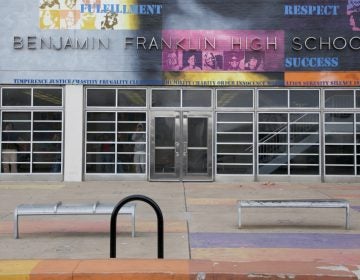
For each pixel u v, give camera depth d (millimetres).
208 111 18922
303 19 18812
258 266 6805
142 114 18891
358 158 18812
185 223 10586
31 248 8398
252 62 18812
